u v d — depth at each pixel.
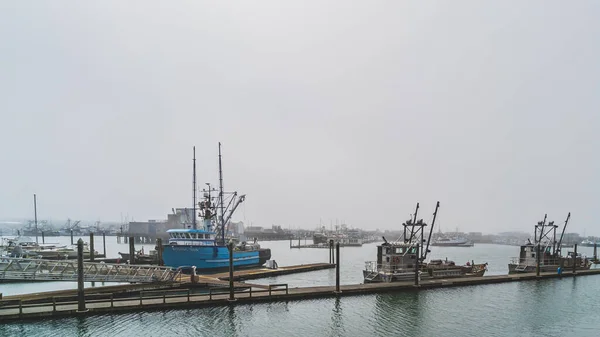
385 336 35.31
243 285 48.91
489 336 35.94
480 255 157.75
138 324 35.84
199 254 68.81
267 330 35.72
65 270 45.59
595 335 36.75
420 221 62.75
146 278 47.47
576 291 57.19
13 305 37.34
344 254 154.62
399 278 56.72
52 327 34.22
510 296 52.75
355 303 45.81
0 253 77.25
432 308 44.88
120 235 196.88
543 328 38.78
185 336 33.44
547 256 77.44
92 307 37.47
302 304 44.41
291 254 152.88
